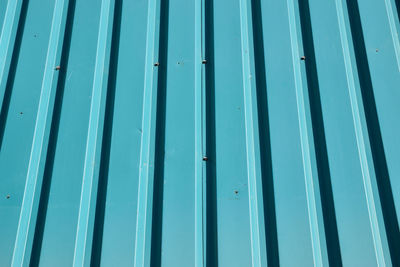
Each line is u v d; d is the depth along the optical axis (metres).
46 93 2.06
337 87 2.10
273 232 1.83
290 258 1.78
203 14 2.28
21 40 2.18
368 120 2.03
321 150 1.97
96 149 1.95
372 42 2.21
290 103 2.06
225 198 1.87
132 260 1.77
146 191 1.88
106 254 1.77
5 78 2.08
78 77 2.10
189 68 2.14
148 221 1.83
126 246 1.79
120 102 2.04
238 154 1.95
